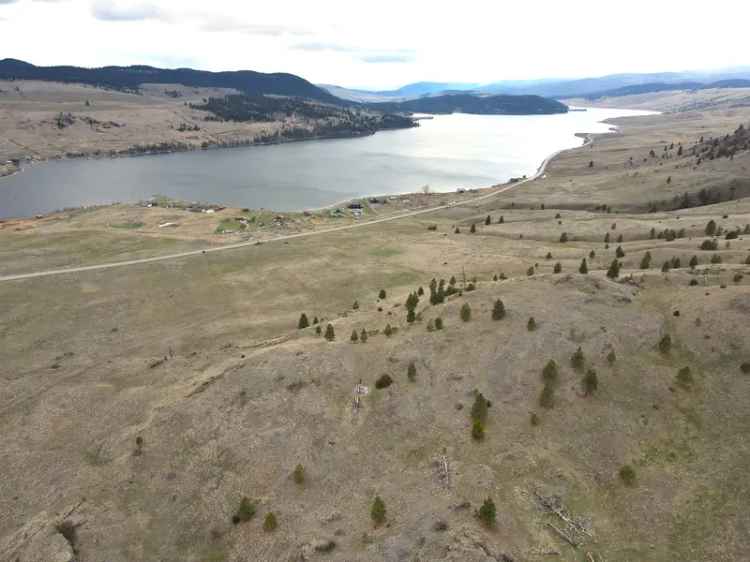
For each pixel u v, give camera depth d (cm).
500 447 5938
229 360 8825
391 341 8331
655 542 4812
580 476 5519
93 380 8869
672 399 6412
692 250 12675
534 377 6850
